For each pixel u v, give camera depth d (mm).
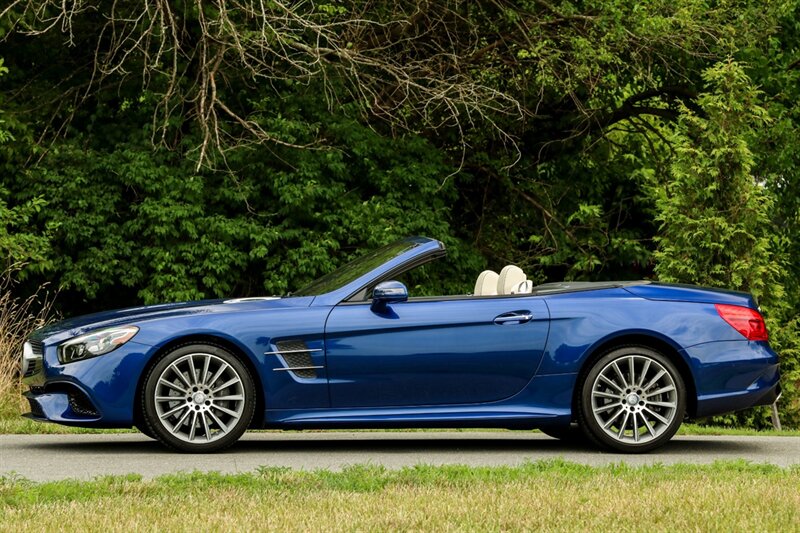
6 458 10578
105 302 25156
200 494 7719
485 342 10922
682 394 11188
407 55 26406
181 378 10742
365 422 10812
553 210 30016
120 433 13273
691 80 28531
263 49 22453
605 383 11188
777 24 27062
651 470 9141
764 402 11375
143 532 6340
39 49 25266
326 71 24953
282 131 23891
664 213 19406
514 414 10953
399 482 8375
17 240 21812
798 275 27453
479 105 26047
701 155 19156
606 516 6891
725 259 19109
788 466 10227
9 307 23578
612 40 26094
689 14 25922
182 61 24797
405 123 26391
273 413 10750
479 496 7633
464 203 30375
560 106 29703
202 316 10750
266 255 24281
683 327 11211
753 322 11414
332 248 24547
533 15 26812
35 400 10992
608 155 31297
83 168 23547
